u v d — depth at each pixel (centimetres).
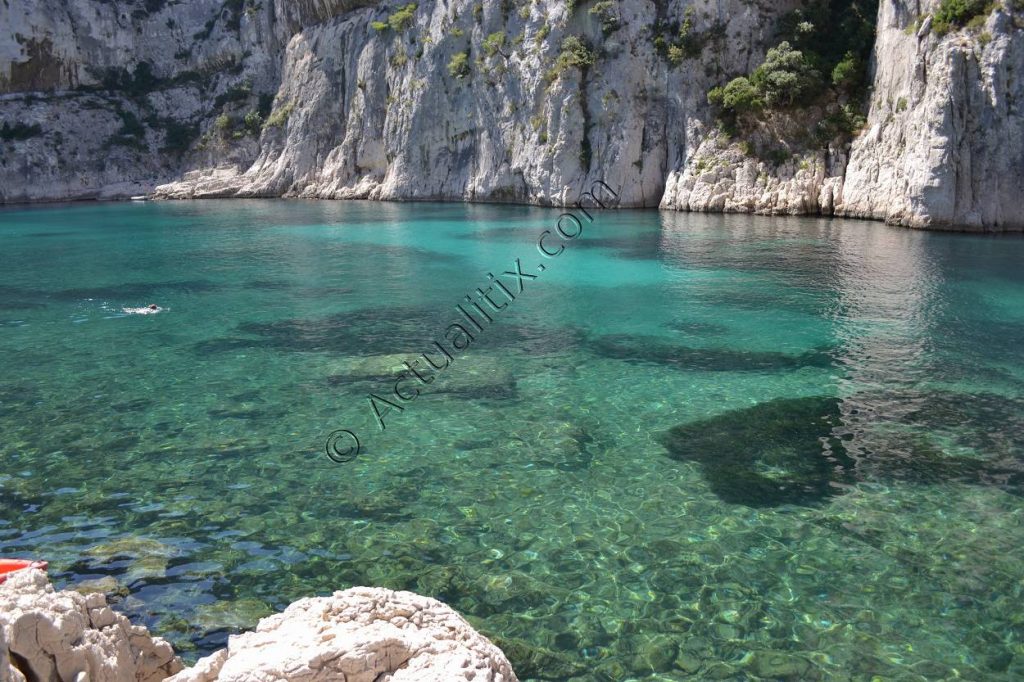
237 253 3525
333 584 912
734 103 4647
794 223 4091
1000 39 3484
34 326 2148
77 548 990
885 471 1205
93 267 3164
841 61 4519
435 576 930
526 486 1165
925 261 2906
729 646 798
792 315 2181
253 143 8100
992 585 902
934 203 3616
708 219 4375
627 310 2284
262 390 1596
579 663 774
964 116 3553
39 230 4669
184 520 1065
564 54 5222
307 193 7194
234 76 8519
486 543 1003
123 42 8581
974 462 1230
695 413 1455
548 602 876
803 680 747
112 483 1178
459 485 1170
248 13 8406
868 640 807
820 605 866
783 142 4597
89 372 1719
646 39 5100
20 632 533
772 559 959
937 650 791
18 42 7962
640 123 5103
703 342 1931
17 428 1392
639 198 5091
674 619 843
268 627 653
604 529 1036
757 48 4916
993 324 2041
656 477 1191
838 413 1444
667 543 998
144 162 8188
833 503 1102
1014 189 3509
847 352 1827
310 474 1209
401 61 6538
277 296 2545
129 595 883
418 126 6350
